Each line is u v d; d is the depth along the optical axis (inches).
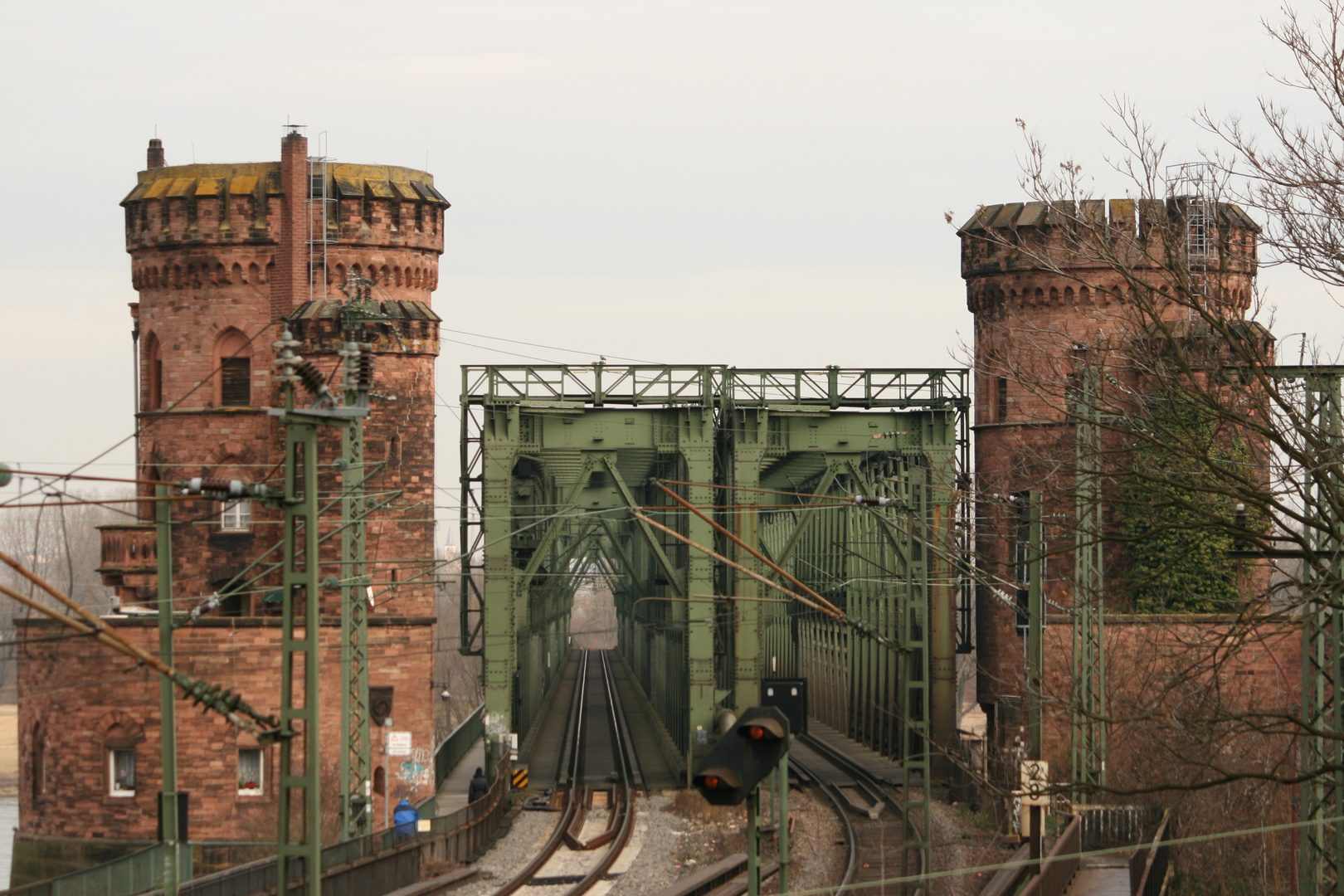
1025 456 1825.8
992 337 2412.6
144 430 2402.8
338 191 2514.8
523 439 2477.9
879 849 1939.0
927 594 1759.4
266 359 2497.5
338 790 2202.3
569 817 2197.3
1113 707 1829.5
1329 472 1169.4
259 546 2469.2
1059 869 1365.7
